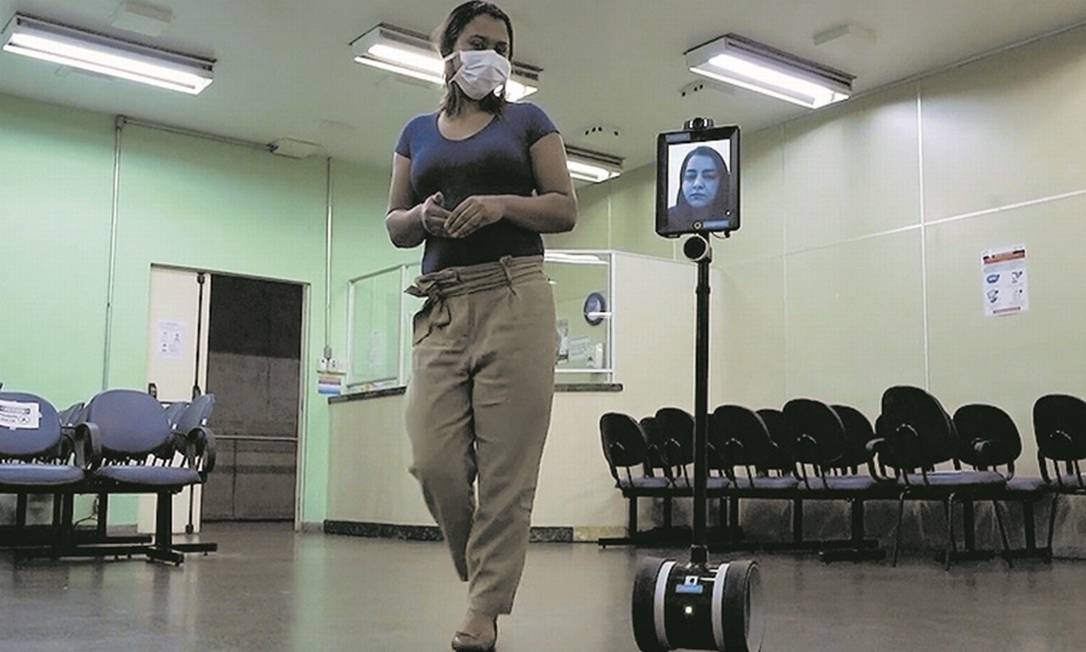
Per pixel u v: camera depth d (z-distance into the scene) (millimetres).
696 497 1909
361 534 7602
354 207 8641
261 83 6848
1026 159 5863
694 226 1937
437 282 2055
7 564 4535
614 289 7031
